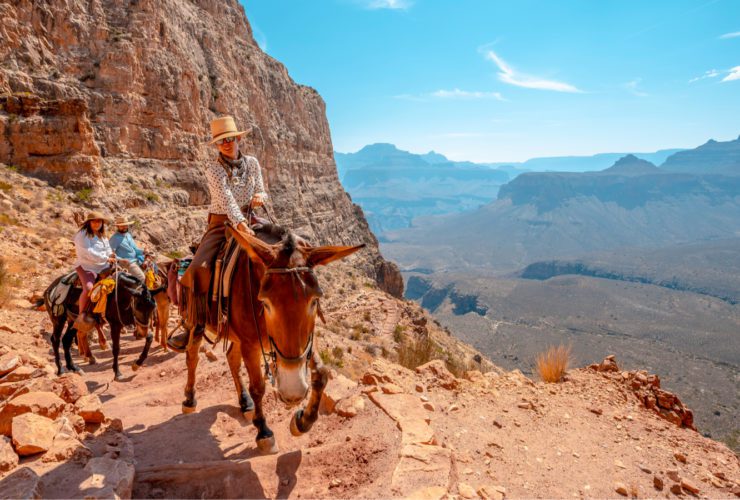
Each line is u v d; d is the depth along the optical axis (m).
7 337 9.22
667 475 5.16
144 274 9.03
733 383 172.12
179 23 63.56
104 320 8.37
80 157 31.97
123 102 44.81
